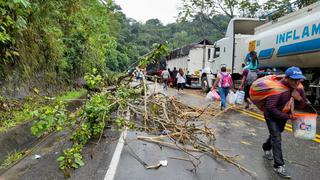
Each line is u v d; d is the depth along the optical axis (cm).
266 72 1312
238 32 1708
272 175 494
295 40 1134
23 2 636
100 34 1659
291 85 499
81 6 1245
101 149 600
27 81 925
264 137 745
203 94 1972
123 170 498
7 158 553
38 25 934
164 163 529
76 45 1412
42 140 670
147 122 729
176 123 717
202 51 2650
